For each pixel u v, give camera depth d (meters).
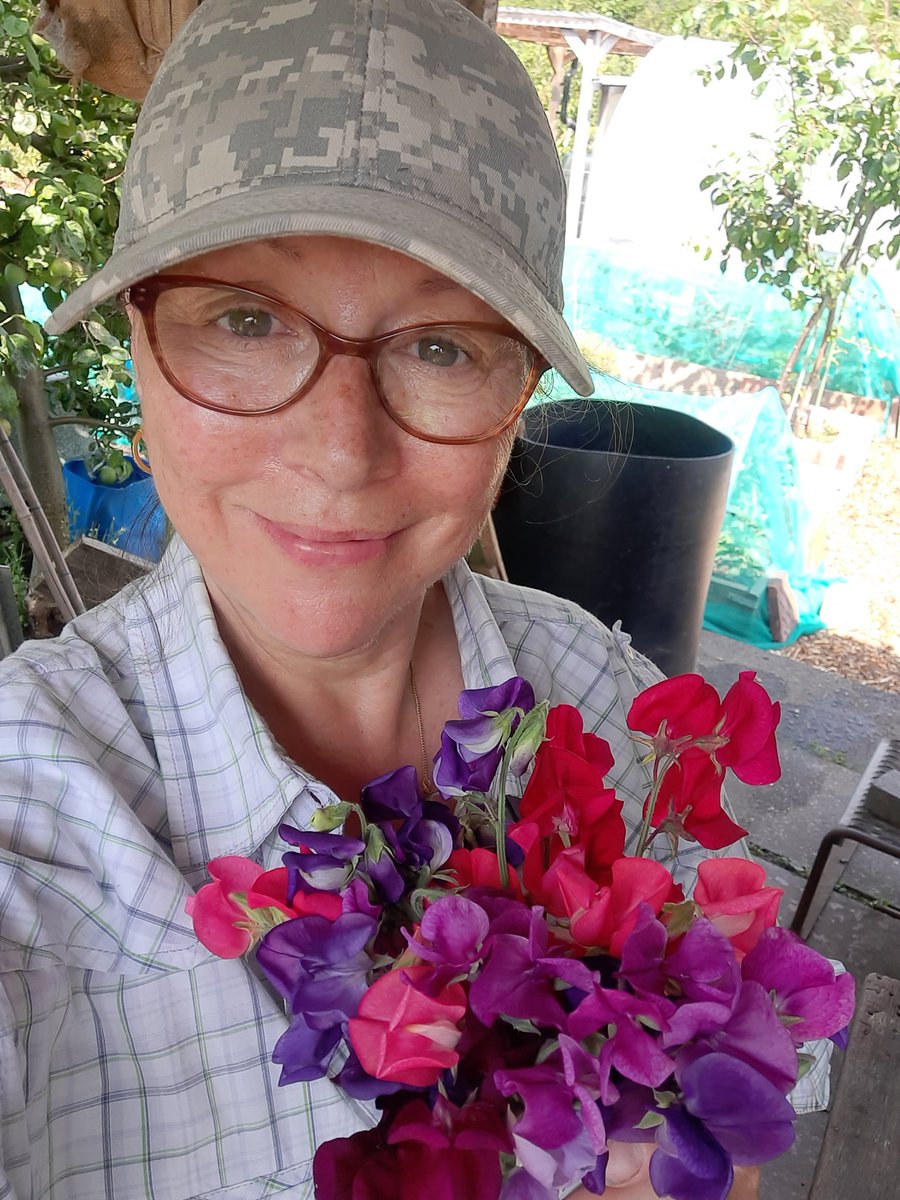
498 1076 0.44
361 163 0.59
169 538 1.21
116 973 0.75
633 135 5.45
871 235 5.22
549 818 0.56
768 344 5.24
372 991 0.46
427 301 0.63
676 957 0.46
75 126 2.64
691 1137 0.43
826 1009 0.49
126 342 2.95
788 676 3.90
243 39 0.60
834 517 4.94
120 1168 0.75
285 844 0.82
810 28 4.39
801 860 2.91
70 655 0.83
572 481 2.70
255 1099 0.78
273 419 0.63
